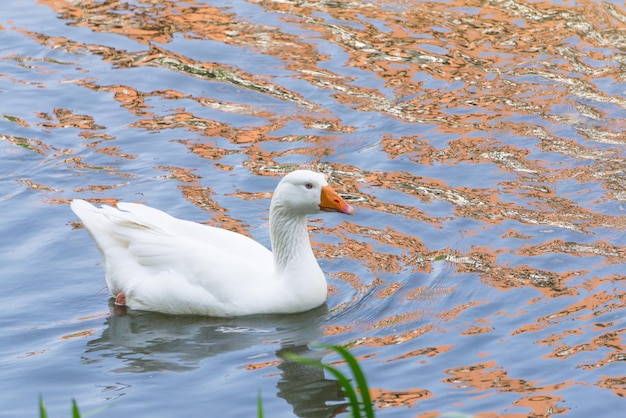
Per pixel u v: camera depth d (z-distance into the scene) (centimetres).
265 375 947
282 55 1794
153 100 1634
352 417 617
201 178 1391
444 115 1593
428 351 987
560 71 1741
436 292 1115
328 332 1037
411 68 1750
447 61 1777
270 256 1134
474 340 1006
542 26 1917
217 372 956
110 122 1557
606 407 880
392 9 1994
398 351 988
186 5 2003
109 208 1126
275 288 1078
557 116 1588
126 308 1104
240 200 1331
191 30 1888
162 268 1091
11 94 1633
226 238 1131
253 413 880
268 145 1493
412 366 956
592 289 1106
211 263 1079
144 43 1830
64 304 1109
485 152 1474
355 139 1515
